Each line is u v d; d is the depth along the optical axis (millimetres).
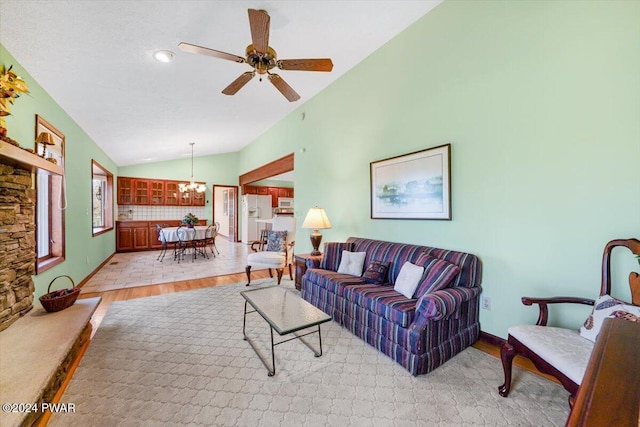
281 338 2547
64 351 1764
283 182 11086
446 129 2756
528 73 2166
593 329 1580
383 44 3434
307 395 1775
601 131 1829
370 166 3637
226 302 3516
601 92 1826
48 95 3043
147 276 4832
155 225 7836
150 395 1764
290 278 4707
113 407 1651
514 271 2270
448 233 2752
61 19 1999
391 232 3389
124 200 7652
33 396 1360
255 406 1674
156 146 6262
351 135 4004
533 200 2154
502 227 2340
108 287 4164
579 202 1930
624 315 1455
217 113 4797
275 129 6230
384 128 3469
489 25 2402
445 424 1529
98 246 5355
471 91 2539
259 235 9242
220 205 11352
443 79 2773
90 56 2518
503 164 2326
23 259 2277
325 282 3047
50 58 2432
